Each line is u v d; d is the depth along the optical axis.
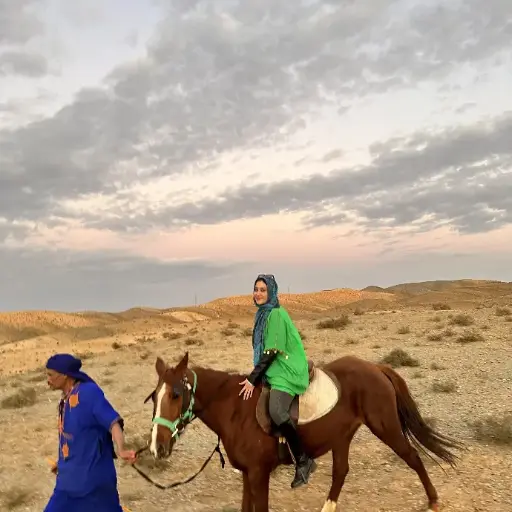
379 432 6.41
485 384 13.48
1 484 8.67
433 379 14.42
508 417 10.14
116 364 22.50
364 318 32.16
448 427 10.16
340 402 6.18
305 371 5.91
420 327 25.48
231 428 5.78
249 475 5.74
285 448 5.77
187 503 7.40
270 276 6.03
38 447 10.80
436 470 8.00
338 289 109.81
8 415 13.87
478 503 6.80
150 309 91.38
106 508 4.73
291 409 5.85
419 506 6.82
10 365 34.97
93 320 80.31
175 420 5.38
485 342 19.62
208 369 6.03
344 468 6.51
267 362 5.75
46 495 8.12
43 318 76.19
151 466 8.79
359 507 6.94
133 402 14.50
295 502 7.23
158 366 5.63
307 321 35.66
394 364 16.70
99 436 4.75
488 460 8.23
